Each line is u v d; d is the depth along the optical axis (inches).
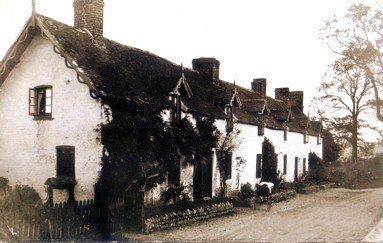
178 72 843.4
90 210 445.4
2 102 652.7
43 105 626.5
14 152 631.2
